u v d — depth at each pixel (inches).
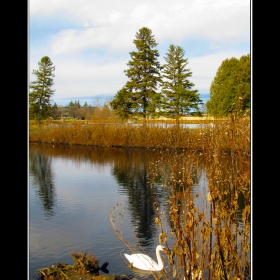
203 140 163.5
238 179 160.1
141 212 386.6
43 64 1285.7
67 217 383.2
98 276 241.9
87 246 298.7
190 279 149.9
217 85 1008.2
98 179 577.3
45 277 244.1
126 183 540.7
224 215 156.9
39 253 290.0
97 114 1195.9
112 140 919.7
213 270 153.7
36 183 554.3
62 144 1007.0
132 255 263.3
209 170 150.8
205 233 152.9
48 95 1279.5
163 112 1112.2
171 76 1126.4
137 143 880.9
